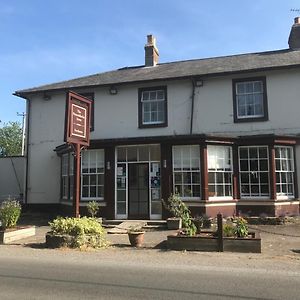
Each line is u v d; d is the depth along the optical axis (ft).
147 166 58.49
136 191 58.29
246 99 60.49
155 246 39.88
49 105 69.92
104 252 37.06
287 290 23.24
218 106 61.31
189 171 55.77
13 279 26.17
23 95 70.33
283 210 55.47
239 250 36.50
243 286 24.20
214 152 56.18
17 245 41.27
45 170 69.05
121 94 65.77
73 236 39.73
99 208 58.34
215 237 37.37
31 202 69.15
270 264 31.19
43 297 21.85
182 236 38.11
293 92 58.65
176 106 63.00
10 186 79.61
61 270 29.07
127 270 29.07
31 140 70.33
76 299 21.50
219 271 28.63
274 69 58.59
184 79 62.44
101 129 65.87
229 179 56.65
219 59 70.08
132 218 57.72
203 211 53.98
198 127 61.72
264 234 45.93
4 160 80.43
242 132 59.93
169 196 55.52
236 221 43.19
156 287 24.02
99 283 25.03
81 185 59.88
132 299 21.48
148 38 74.43
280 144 56.54
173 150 56.75
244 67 61.05
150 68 71.77
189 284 24.73
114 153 58.90
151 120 64.08
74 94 44.70
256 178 56.29
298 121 57.93
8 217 45.09
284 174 56.85
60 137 68.69
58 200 67.72
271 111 59.11
